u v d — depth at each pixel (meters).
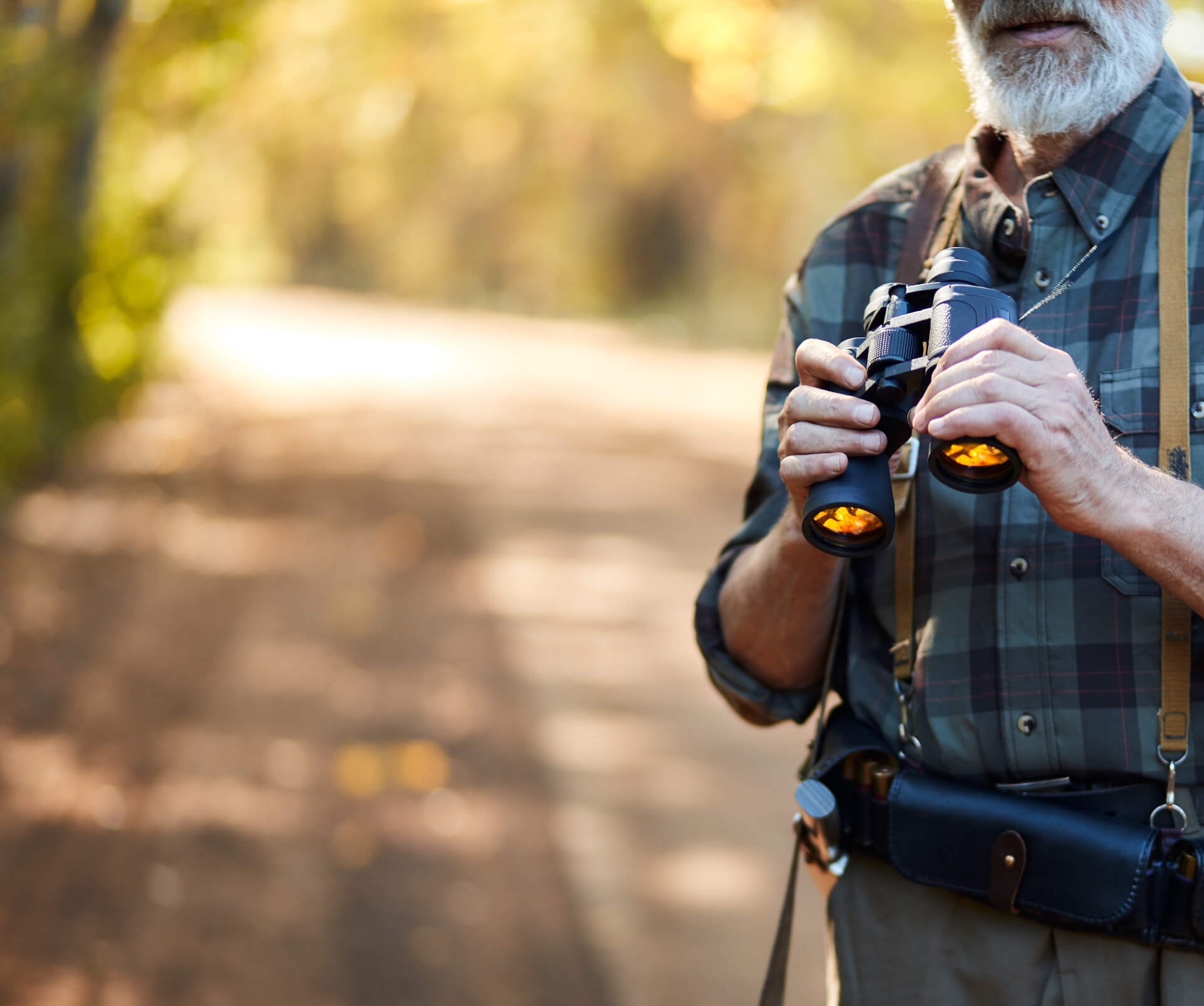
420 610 7.32
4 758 4.88
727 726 5.62
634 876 4.21
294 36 14.98
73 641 6.35
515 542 9.17
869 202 1.90
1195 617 1.57
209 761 4.98
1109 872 1.56
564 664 6.42
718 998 3.50
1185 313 1.61
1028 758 1.63
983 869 1.63
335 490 10.82
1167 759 1.57
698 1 10.48
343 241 44.72
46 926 3.72
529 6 15.84
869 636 1.81
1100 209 1.67
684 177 32.28
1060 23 1.66
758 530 1.92
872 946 1.75
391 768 5.02
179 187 12.39
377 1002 3.44
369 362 21.67
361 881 4.11
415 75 17.14
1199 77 5.86
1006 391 1.39
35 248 9.88
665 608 7.57
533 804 4.74
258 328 26.67
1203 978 1.57
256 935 3.74
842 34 10.41
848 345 1.59
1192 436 1.59
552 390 19.12
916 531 1.73
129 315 12.25
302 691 5.86
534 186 38.06
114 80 10.34
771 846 4.46
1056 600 1.62
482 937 3.79
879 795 1.72
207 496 10.21
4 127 8.09
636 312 38.72
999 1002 1.66
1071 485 1.43
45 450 10.12
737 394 19.66
